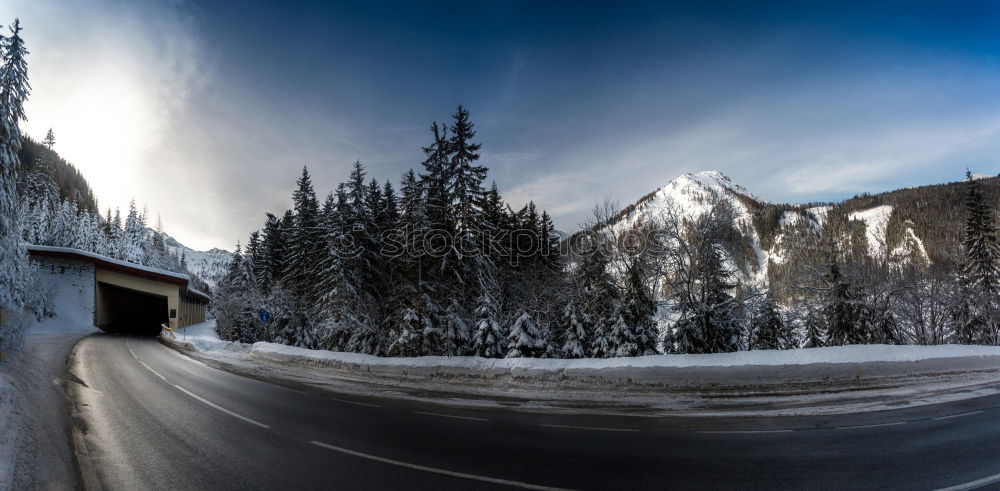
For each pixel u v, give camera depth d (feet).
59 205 232.94
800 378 40.50
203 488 18.88
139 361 68.18
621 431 27.37
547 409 33.91
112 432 27.89
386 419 31.37
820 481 19.12
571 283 88.22
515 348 67.67
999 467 20.79
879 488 18.39
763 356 42.06
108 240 268.41
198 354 80.53
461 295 78.33
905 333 116.57
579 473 20.24
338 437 26.66
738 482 19.06
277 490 18.56
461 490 18.37
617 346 73.26
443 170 80.18
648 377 40.19
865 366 42.11
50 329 132.36
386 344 81.56
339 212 94.99
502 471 20.57
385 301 85.15
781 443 24.52
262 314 89.81
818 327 103.35
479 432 27.58
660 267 72.02
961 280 115.85
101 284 163.73
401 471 20.68
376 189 116.67
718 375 39.75
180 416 32.45
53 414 31.55
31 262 135.33
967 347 50.52
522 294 99.19
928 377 42.73
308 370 57.82
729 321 73.20
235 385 46.98
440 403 36.86
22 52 73.67
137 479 19.97
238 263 182.19
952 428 27.50
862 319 92.38
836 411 31.83
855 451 23.11
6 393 33.63
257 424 30.04
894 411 31.78
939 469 20.52
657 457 22.38
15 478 19.03
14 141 72.84
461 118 82.53
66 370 54.95
